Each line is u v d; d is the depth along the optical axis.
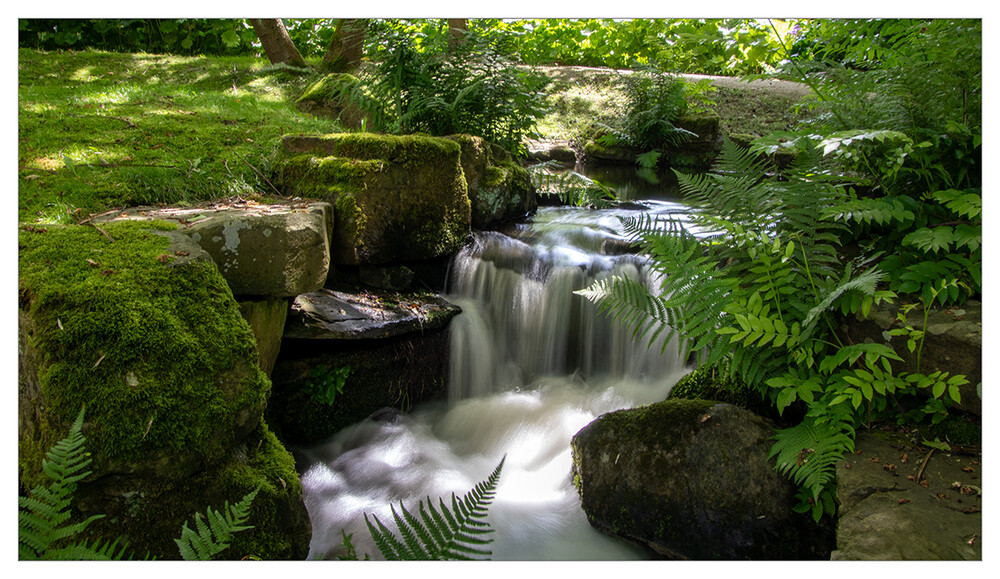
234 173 4.04
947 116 2.74
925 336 2.37
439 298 3.96
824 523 2.26
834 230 3.05
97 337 2.11
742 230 2.63
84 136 4.35
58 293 2.17
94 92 5.91
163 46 8.75
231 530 1.74
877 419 2.47
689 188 3.10
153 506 2.10
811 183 2.71
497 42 5.41
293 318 3.18
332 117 6.35
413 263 4.05
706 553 2.39
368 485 3.07
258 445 2.48
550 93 8.46
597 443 2.77
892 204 2.70
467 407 3.78
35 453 2.12
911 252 2.71
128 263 2.39
